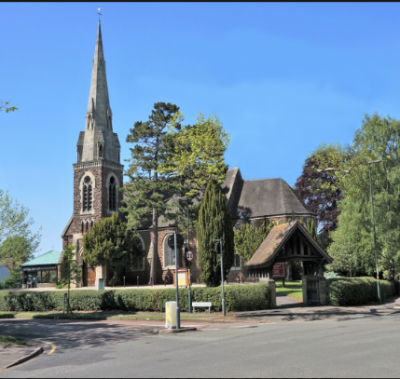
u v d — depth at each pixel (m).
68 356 14.79
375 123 41.97
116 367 11.86
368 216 40.16
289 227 30.30
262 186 61.91
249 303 30.23
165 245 61.28
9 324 29.45
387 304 33.69
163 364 11.91
